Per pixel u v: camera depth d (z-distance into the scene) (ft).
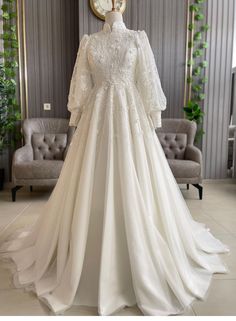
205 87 13.44
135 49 5.01
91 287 4.47
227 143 13.91
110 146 4.76
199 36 12.98
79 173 4.87
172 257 4.73
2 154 12.82
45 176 10.43
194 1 12.85
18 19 12.44
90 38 5.23
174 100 13.37
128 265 4.53
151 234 4.55
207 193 11.78
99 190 4.71
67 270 4.56
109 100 4.97
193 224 6.88
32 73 12.83
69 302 4.32
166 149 12.18
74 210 4.70
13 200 10.59
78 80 5.20
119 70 5.01
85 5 12.17
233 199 10.89
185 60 13.16
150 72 5.05
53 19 12.62
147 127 5.16
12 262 5.85
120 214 4.61
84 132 5.06
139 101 5.17
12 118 12.72
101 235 4.58
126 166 4.62
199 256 5.56
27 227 7.77
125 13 12.57
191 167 10.57
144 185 4.77
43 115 13.09
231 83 13.58
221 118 13.73
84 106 5.29
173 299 4.42
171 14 12.80
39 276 4.96
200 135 13.52
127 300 4.39
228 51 13.33
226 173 14.03
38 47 12.72
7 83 11.82
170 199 5.35
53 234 5.26
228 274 5.43
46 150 12.03
